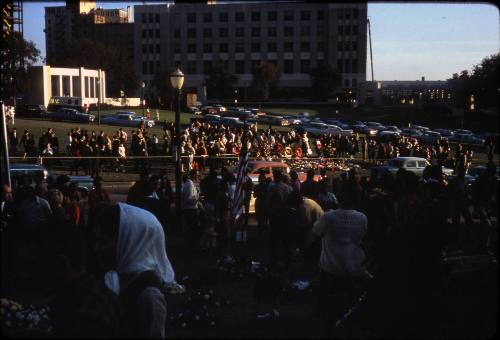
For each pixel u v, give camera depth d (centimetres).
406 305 538
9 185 1118
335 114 9788
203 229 1256
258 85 11650
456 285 764
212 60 13088
